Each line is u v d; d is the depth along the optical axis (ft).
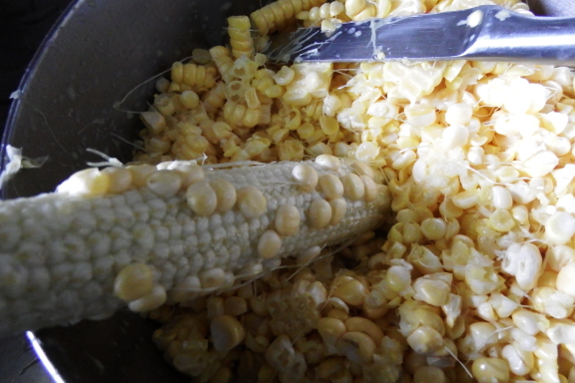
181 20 0.72
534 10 0.73
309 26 0.75
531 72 0.61
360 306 0.57
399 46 0.63
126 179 0.37
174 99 0.71
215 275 0.42
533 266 0.52
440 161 0.61
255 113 0.68
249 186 0.44
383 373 0.51
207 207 0.39
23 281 0.31
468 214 0.61
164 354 0.55
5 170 0.46
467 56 0.57
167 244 0.38
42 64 0.53
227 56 0.74
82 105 0.60
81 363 0.43
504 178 0.59
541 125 0.60
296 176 0.48
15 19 0.83
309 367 0.56
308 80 0.67
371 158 0.64
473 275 0.54
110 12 0.60
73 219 0.34
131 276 0.35
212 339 0.54
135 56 0.67
